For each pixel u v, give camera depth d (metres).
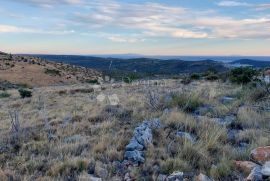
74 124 9.30
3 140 8.12
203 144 6.80
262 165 5.56
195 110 10.49
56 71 108.06
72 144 7.11
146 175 5.62
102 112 11.09
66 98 20.45
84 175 5.34
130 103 12.58
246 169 5.46
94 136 7.98
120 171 5.82
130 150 6.72
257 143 6.75
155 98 11.36
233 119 8.92
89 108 12.45
